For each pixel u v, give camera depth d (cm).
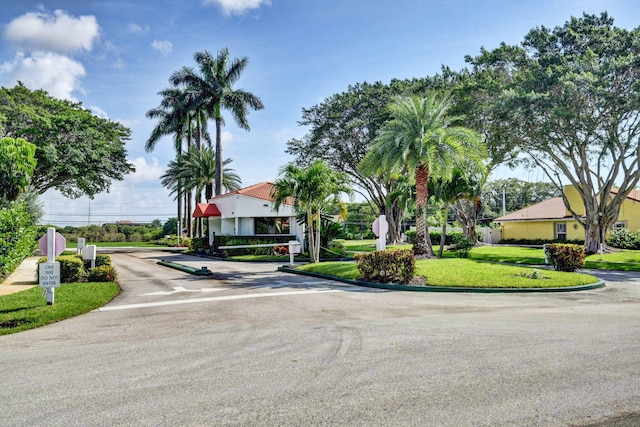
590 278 1478
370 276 1425
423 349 609
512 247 3666
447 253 3019
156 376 516
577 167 2794
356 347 628
